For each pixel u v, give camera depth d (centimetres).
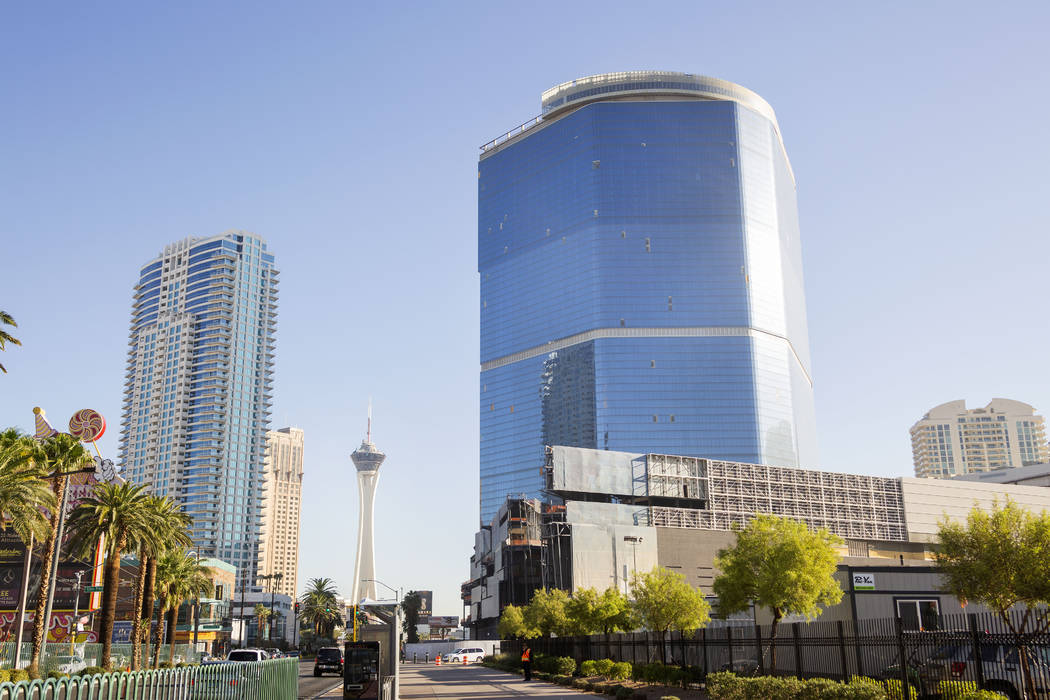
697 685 4372
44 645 5394
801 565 4697
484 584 18050
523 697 4575
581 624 7769
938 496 18175
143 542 6569
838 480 17238
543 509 15238
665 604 5981
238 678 2359
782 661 4147
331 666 8050
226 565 16688
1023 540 3328
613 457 15212
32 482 5312
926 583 5191
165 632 12275
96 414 9719
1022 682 2603
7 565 9919
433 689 5541
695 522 15088
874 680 3031
